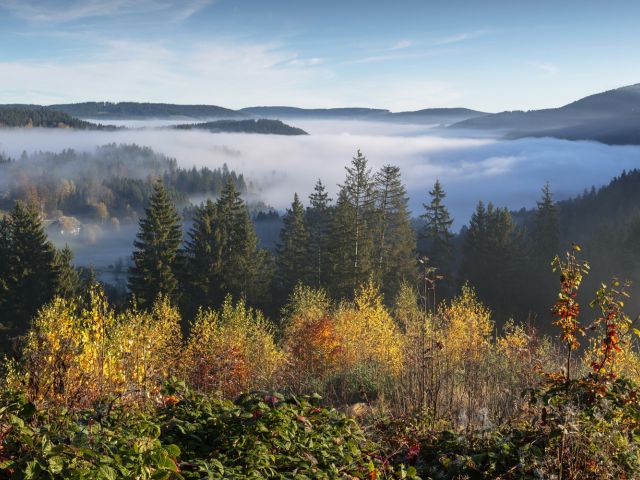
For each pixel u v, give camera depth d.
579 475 4.95
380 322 23.55
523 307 52.09
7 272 46.16
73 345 6.28
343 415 5.33
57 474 3.29
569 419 5.04
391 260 52.28
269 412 4.71
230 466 4.14
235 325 24.27
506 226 54.75
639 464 5.02
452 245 56.03
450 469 5.07
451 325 16.56
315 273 54.66
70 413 4.29
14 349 5.64
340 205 51.50
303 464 4.24
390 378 13.23
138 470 3.45
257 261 53.88
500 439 5.43
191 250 50.72
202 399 5.24
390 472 4.78
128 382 6.33
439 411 7.42
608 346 5.70
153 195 47.28
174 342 22.33
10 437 3.64
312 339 22.14
